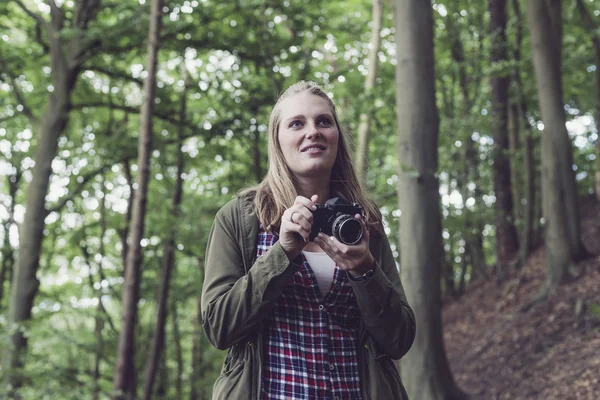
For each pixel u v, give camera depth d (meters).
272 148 1.90
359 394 1.76
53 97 10.82
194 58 11.45
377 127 10.16
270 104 11.16
